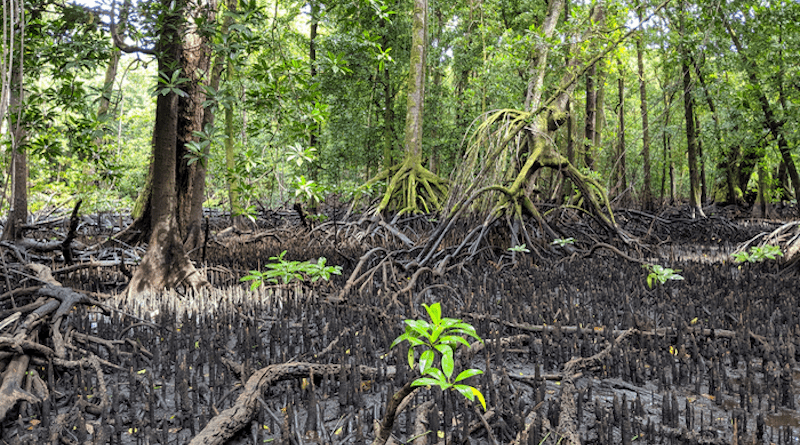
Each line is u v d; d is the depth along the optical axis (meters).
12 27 2.13
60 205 10.71
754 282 5.34
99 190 10.80
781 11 8.16
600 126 17.52
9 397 2.20
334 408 2.42
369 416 2.27
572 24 8.00
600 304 4.61
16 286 4.46
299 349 3.43
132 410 2.20
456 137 16.39
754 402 2.58
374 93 15.20
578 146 14.51
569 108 11.85
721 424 2.29
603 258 7.65
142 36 4.23
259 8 4.38
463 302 4.75
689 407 2.25
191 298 4.79
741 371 3.02
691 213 13.43
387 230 8.82
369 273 5.43
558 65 10.44
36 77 4.75
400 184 10.32
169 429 2.23
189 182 7.05
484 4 15.49
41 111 4.65
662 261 6.96
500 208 7.55
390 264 5.69
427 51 15.45
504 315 3.91
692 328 3.45
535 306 4.13
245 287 5.59
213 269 6.11
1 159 5.80
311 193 4.89
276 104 4.80
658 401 2.58
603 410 2.17
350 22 5.36
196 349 3.35
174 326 3.70
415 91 10.71
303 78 4.84
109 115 4.60
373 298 4.73
